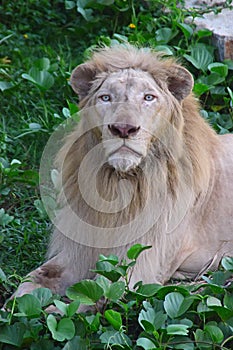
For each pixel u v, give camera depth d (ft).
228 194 35.94
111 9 53.88
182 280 35.24
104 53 33.94
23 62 50.11
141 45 43.65
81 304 32.07
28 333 29.14
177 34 49.93
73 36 53.57
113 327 29.63
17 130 45.44
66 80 47.21
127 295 31.24
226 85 46.88
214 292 30.66
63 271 34.32
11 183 40.55
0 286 34.35
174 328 28.45
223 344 28.86
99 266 30.73
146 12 52.03
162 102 32.22
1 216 37.27
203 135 35.24
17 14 54.49
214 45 48.83
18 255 37.37
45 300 30.32
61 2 55.36
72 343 28.60
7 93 46.78
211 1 52.39
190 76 33.63
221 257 35.70
